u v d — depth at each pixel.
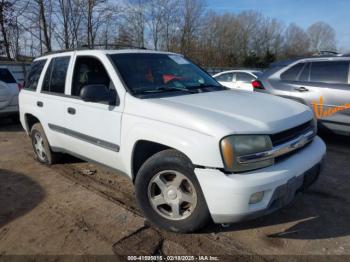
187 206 3.09
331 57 6.04
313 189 4.14
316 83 6.07
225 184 2.63
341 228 3.25
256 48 47.84
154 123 3.07
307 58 6.35
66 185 4.43
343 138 6.62
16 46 20.52
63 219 3.53
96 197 4.03
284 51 52.97
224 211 2.69
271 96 3.86
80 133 4.00
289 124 2.98
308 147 3.27
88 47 4.44
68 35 20.27
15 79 9.13
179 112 2.95
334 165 5.03
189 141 2.79
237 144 2.66
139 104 3.26
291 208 3.65
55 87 4.54
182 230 3.07
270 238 3.09
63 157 5.22
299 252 2.88
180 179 2.98
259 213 2.71
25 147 6.54
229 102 3.30
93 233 3.24
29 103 5.10
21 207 3.85
